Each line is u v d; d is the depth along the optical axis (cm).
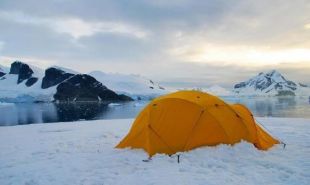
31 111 7412
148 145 966
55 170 870
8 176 838
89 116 5159
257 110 5831
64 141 1371
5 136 1641
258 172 776
